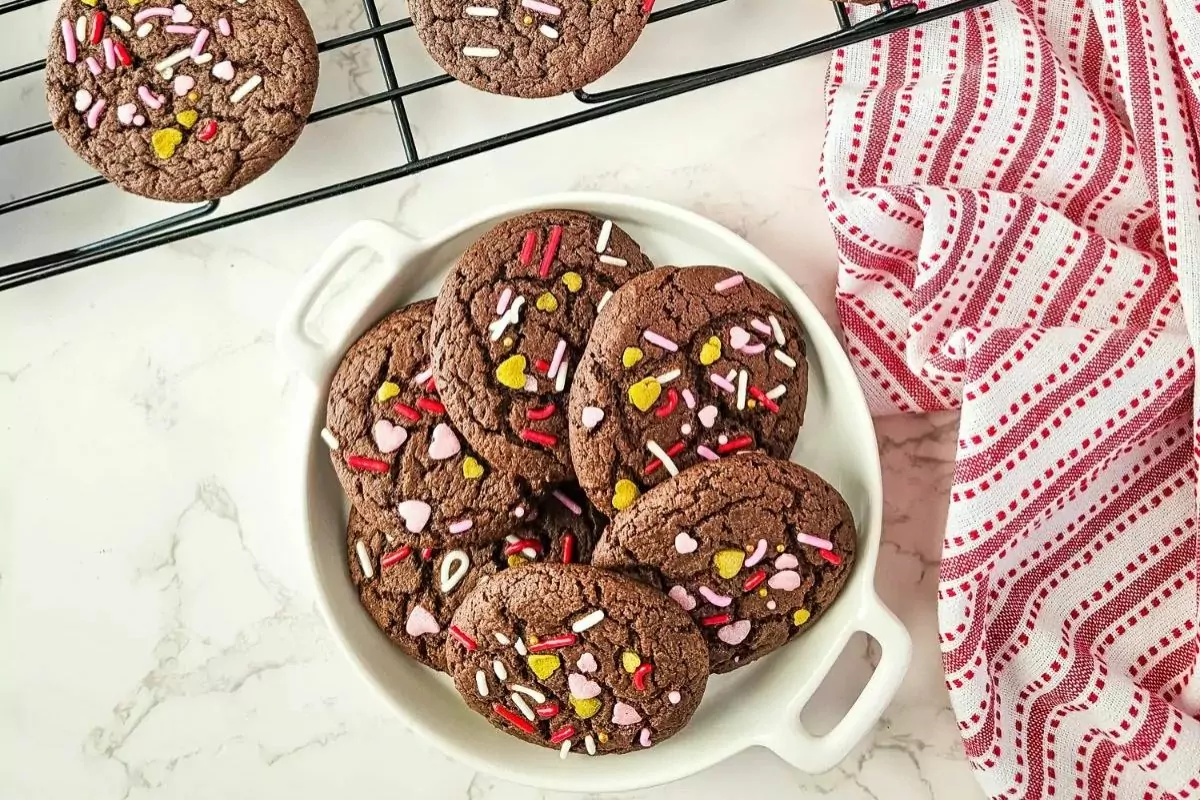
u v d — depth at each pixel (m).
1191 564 0.49
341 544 0.51
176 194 0.49
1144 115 0.48
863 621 0.48
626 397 0.48
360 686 0.52
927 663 0.51
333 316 0.52
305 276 0.50
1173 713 0.49
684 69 0.51
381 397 0.49
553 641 0.47
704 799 0.52
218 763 0.52
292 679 0.52
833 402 0.50
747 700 0.50
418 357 0.49
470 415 0.48
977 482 0.48
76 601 0.52
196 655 0.52
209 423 0.52
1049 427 0.48
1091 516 0.50
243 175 0.49
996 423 0.48
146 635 0.52
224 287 0.52
